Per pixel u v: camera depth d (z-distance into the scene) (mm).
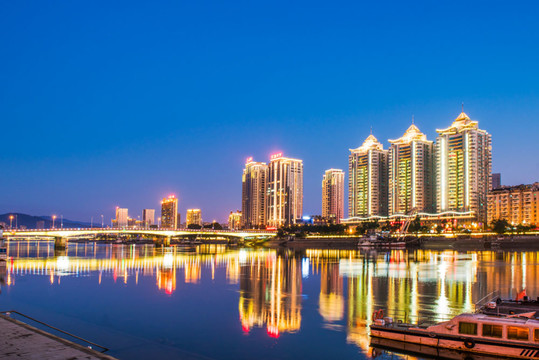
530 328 34812
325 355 38875
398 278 99250
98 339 44219
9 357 23000
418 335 39875
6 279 96062
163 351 40219
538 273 110000
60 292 76188
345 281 93250
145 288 81312
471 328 37156
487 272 113438
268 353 39594
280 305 62938
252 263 151000
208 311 58219
